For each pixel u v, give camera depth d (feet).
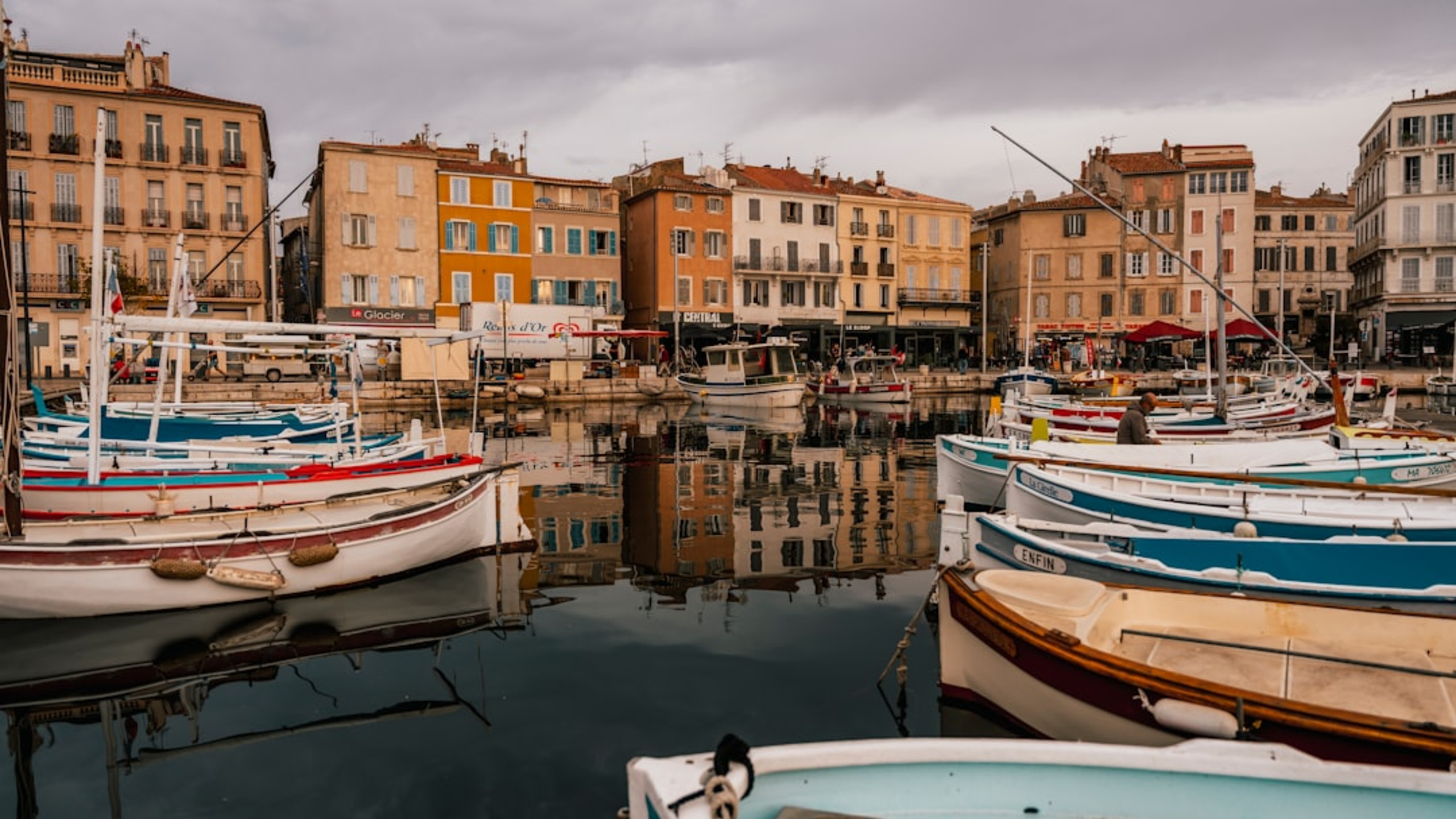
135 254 161.07
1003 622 22.41
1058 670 21.12
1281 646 23.09
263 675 29.27
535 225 197.47
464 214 190.70
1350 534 33.14
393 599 37.27
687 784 13.44
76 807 21.22
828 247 227.20
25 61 157.58
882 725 24.75
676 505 59.77
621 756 23.48
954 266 245.45
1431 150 204.74
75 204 157.79
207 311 164.96
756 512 57.06
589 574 41.45
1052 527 32.89
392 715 26.16
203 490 44.45
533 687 27.99
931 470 77.00
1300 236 270.05
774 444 98.02
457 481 45.55
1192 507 36.17
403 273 185.68
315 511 43.04
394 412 142.82
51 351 155.12
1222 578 27.22
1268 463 47.55
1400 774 14.21
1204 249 236.43
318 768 23.03
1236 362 201.67
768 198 220.23
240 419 80.23
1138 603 24.56
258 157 169.37
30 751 24.12
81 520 37.47
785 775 14.47
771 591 38.65
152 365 142.72
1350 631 23.30
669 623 34.12
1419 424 109.40
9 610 32.65
